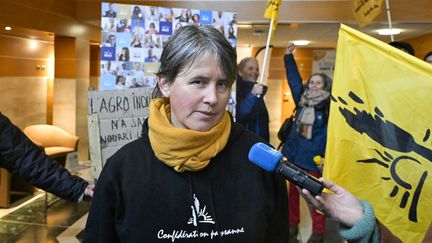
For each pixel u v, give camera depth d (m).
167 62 0.87
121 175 0.92
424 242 0.89
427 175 1.43
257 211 0.91
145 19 2.39
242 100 3.18
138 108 1.96
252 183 0.93
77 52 5.75
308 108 3.27
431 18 4.66
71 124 5.80
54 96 5.76
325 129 3.19
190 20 2.45
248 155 0.94
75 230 3.71
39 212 4.15
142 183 0.90
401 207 1.48
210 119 0.88
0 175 4.18
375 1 3.04
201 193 0.90
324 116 3.20
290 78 3.55
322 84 3.25
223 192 0.91
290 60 3.59
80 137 5.95
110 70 2.39
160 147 0.89
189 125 0.88
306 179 0.88
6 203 4.23
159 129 0.88
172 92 0.89
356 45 1.58
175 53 0.85
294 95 3.51
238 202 0.91
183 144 0.86
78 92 5.83
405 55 1.48
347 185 1.58
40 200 4.52
